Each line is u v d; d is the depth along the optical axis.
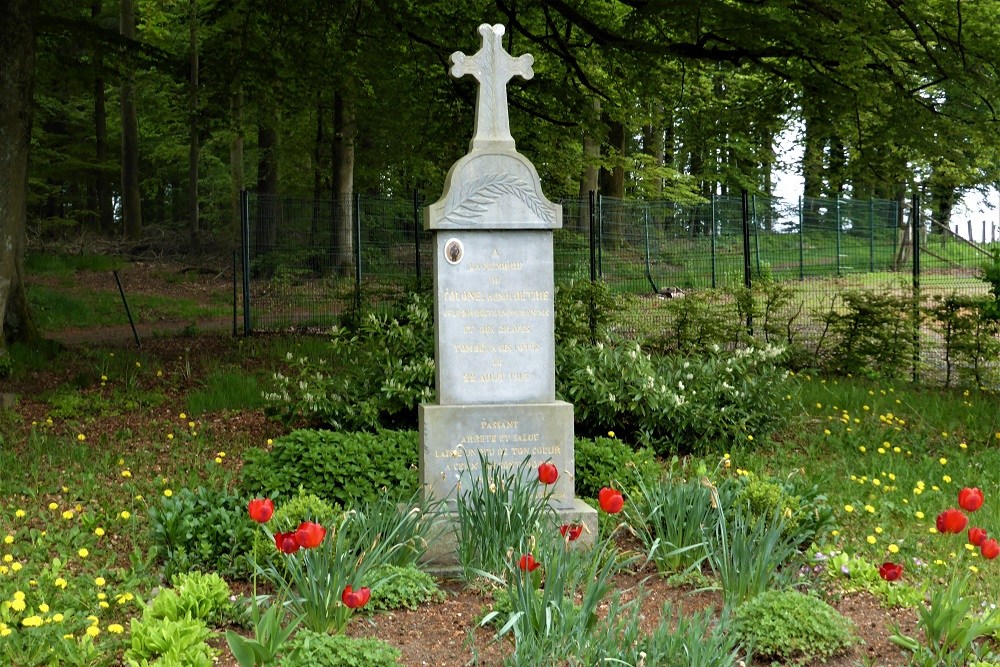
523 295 6.82
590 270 15.16
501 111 6.77
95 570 5.97
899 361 14.54
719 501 5.99
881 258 21.11
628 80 15.98
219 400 11.51
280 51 17.20
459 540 6.02
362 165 28.58
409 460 7.46
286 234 18.78
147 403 11.67
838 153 18.14
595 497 7.51
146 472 8.53
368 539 5.75
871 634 5.08
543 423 6.77
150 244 31.11
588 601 4.78
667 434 9.77
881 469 8.75
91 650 4.59
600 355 10.04
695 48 13.86
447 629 5.14
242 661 4.15
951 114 13.69
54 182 38.22
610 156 25.59
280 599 5.01
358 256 17.34
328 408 9.76
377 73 17.23
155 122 35.03
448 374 6.76
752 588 5.39
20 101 12.45
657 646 4.40
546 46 16.41
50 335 19.19
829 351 14.92
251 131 31.58
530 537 5.54
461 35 16.36
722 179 31.78
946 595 4.99
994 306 13.98
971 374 14.01
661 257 16.81
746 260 15.93
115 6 34.25
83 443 9.55
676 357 11.30
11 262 12.70
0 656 4.49
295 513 5.95
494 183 6.71
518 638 4.55
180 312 23.14
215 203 38.31
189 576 5.21
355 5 15.95
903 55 13.33
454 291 6.75
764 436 9.98
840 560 5.89
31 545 6.31
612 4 17.52
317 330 18.48
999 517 7.34
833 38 12.41
